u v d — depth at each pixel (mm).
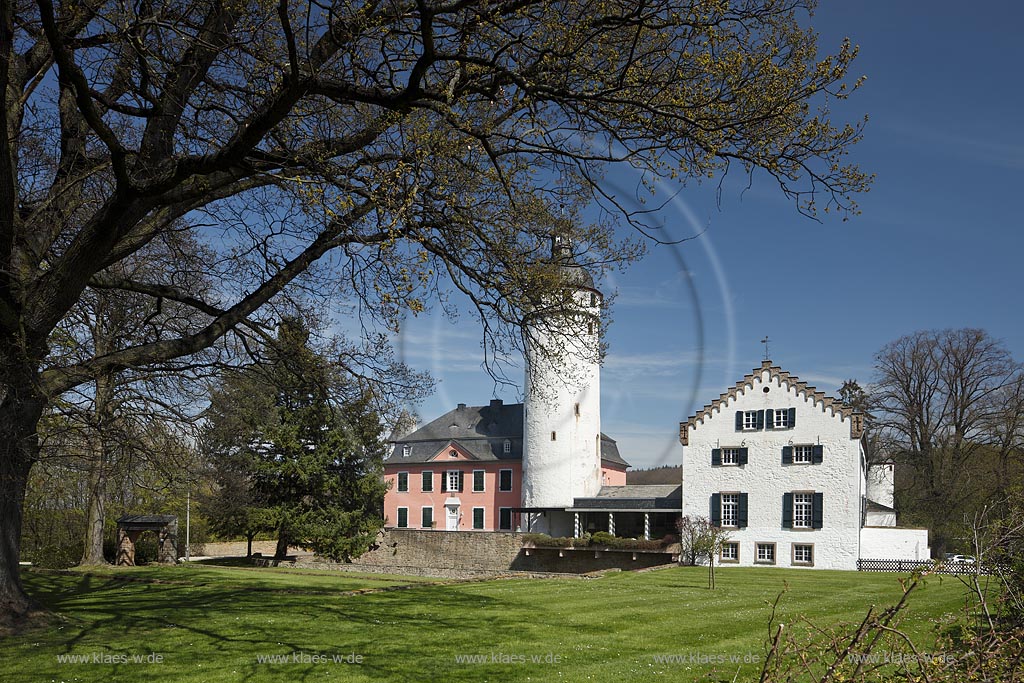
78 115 13711
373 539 45312
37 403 12969
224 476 40281
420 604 18000
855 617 16516
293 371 15617
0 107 11266
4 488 13023
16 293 12320
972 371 46375
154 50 11602
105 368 13406
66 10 10867
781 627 5656
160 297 15055
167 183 11016
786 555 40250
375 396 15570
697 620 16047
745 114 9438
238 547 56562
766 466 41406
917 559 37625
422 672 10750
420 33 10094
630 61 9508
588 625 15102
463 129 10148
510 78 10023
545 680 10312
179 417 16438
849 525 39062
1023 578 7914
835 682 5469
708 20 9492
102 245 12008
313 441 42625
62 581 23672
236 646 12492
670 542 42969
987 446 43656
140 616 15602
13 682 10203
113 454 16203
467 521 59219
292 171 10969
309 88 9812
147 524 33438
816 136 9469
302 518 42219
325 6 9570
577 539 44969
